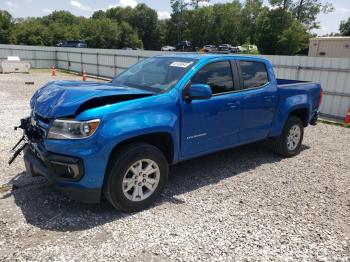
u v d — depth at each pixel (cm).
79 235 338
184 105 414
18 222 358
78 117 338
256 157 613
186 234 347
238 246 330
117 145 369
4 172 493
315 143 744
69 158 339
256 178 509
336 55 3162
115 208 390
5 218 365
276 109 562
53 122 345
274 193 457
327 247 335
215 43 9388
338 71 1086
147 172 389
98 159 343
